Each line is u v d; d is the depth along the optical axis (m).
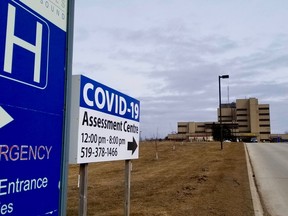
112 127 5.52
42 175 3.25
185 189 11.63
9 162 2.83
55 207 3.44
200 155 27.95
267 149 38.22
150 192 11.22
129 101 6.32
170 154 29.64
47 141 3.34
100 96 5.05
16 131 2.92
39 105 3.23
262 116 134.38
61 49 3.64
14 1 2.94
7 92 2.83
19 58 2.98
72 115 4.43
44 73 3.32
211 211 8.53
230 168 18.27
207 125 136.88
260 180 14.74
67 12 3.77
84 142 4.56
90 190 11.90
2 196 2.76
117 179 15.27
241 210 8.83
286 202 10.28
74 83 4.47
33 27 3.18
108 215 8.15
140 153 31.11
